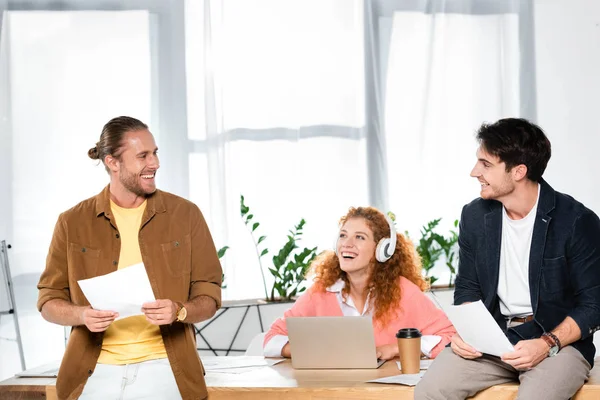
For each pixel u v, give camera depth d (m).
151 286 2.27
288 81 4.39
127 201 2.35
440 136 4.39
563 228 2.30
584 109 4.38
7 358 4.29
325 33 4.40
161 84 4.36
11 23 4.33
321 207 4.38
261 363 2.69
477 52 4.41
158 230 2.32
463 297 2.50
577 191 4.38
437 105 4.39
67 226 2.32
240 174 4.37
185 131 4.35
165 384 2.26
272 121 4.38
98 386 2.26
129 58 4.36
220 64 4.36
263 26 4.39
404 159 4.40
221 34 4.36
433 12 4.37
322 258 2.88
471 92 4.41
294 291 4.03
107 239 2.32
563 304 2.32
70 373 2.26
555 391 2.12
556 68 4.39
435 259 4.23
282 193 4.38
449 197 4.41
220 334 3.86
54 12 4.34
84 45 4.34
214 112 4.32
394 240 2.71
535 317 2.31
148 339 2.30
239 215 4.35
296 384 2.31
